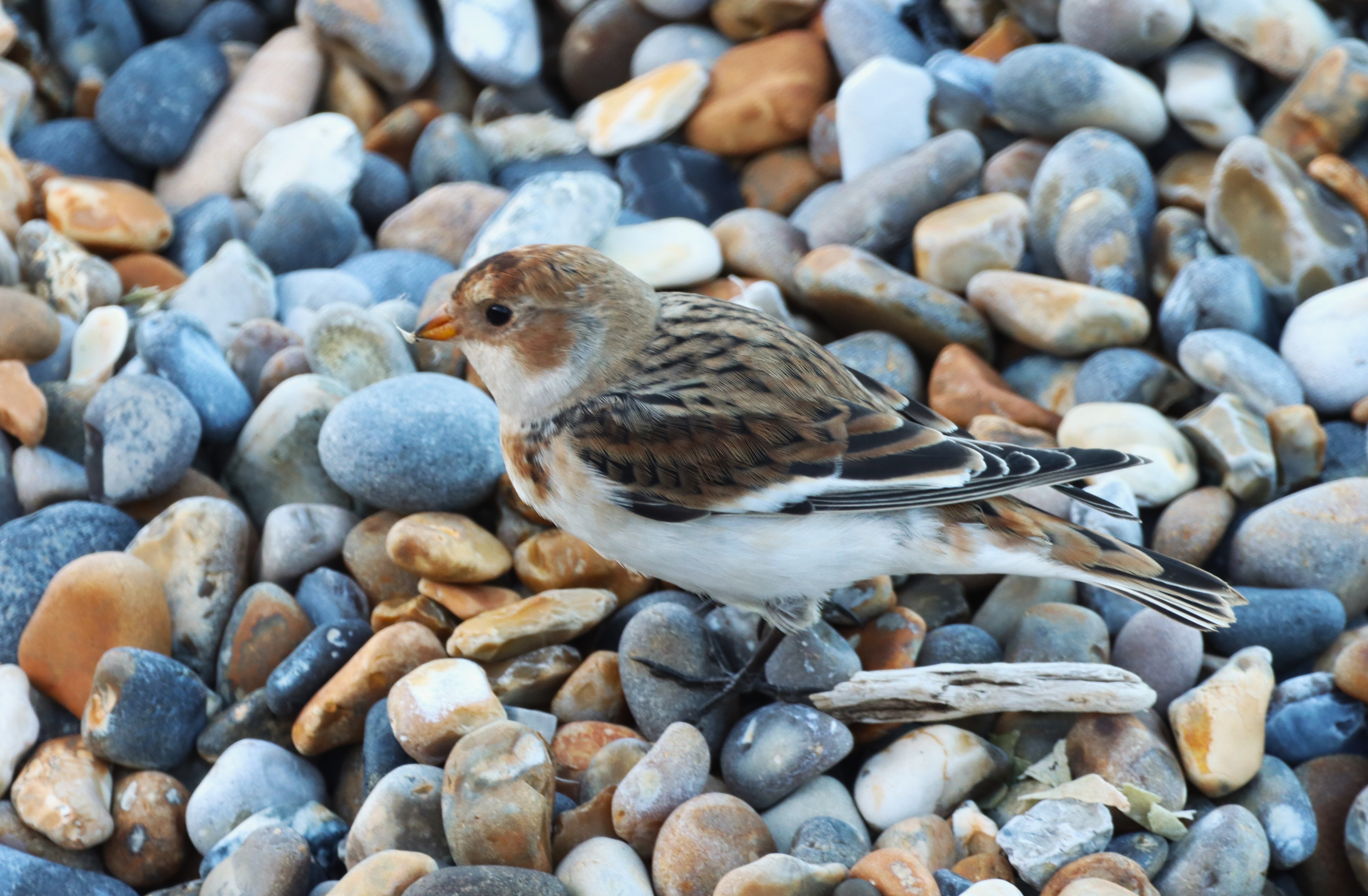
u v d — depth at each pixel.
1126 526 6.06
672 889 4.68
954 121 8.21
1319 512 5.87
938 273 7.50
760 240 7.81
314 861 4.80
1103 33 7.90
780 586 5.08
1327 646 5.62
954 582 6.09
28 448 6.41
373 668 5.29
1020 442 6.38
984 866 4.76
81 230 7.78
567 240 7.47
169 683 5.34
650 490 4.92
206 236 8.09
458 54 8.92
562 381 5.07
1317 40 7.71
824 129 8.47
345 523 6.16
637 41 9.20
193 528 5.88
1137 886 4.52
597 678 5.56
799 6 8.73
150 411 6.14
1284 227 7.10
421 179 8.65
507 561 6.00
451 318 5.14
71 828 4.99
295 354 6.87
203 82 8.71
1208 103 7.66
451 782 4.77
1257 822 4.79
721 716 5.43
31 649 5.51
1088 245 7.22
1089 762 5.12
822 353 5.28
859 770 5.30
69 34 9.01
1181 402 6.85
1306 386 6.77
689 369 5.07
